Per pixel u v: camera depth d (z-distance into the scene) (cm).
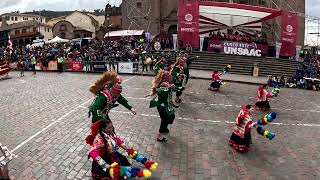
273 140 1077
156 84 941
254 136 1105
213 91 1898
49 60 2956
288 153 968
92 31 7738
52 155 866
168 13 4900
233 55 3250
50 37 7981
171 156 885
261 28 4022
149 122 1179
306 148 1023
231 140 976
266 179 788
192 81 2262
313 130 1239
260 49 3322
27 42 7081
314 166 884
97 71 2769
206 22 3778
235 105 1559
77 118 1203
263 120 904
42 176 754
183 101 1566
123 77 2362
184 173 791
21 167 797
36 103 1470
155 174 776
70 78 2364
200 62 3106
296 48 3647
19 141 970
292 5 4703
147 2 4800
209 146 976
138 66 2600
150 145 952
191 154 907
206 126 1178
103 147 673
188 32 3234
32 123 1152
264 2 4675
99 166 689
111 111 1295
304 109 1616
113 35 4416
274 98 1870
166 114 949
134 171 620
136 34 4291
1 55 4059
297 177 811
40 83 2102
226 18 3797
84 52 3528
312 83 2545
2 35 7106
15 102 1502
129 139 991
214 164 852
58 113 1280
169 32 4894
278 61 3278
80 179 742
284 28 3391
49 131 1055
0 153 872
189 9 3212
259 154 944
